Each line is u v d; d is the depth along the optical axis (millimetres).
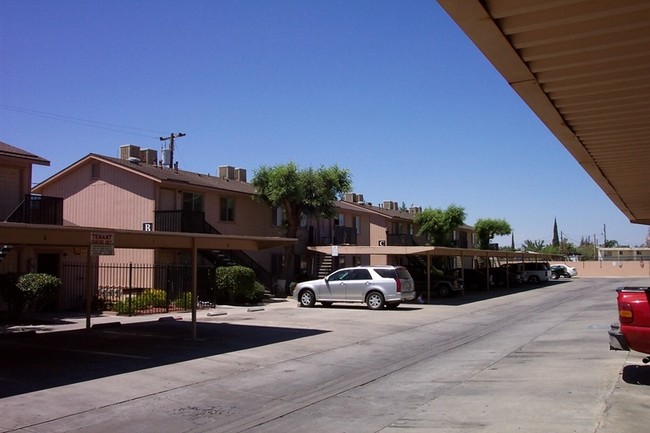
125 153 33094
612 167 10250
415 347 13992
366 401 8469
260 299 28031
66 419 7668
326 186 34125
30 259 22188
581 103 6473
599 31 4703
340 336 15883
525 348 13062
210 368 11234
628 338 7867
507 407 7434
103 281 28031
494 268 45188
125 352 13023
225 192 31938
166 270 25781
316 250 34219
